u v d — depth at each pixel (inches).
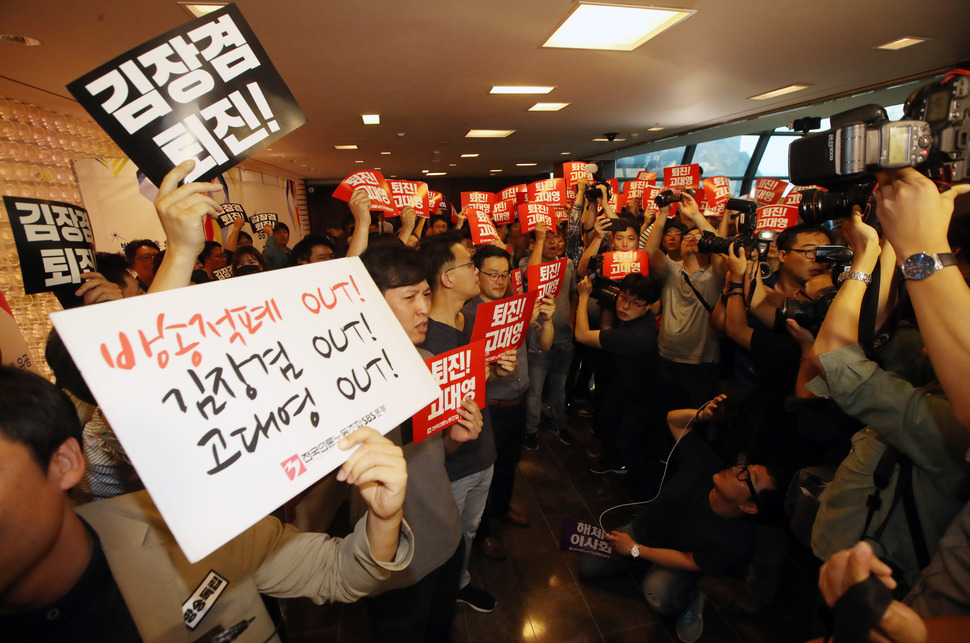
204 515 22.4
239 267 138.3
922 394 37.8
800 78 184.2
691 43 138.3
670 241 135.9
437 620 57.1
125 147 40.9
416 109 213.5
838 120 37.5
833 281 63.9
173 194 35.4
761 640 70.8
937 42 144.0
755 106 233.9
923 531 38.2
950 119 32.5
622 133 313.3
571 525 85.1
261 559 31.7
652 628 73.6
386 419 31.0
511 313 65.0
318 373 29.1
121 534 25.5
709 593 79.2
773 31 131.0
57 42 104.7
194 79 42.8
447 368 46.5
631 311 97.2
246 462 24.5
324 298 31.7
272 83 46.0
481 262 83.6
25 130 135.1
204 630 26.9
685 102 220.8
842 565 21.9
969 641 22.4
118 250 154.6
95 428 46.4
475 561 87.4
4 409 19.1
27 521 19.6
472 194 157.8
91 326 21.9
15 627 22.0
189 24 42.1
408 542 31.5
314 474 26.6
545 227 126.7
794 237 76.8
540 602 78.5
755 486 62.2
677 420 82.1
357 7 104.6
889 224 31.3
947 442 35.6
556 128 282.2
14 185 130.4
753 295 82.6
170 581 26.2
